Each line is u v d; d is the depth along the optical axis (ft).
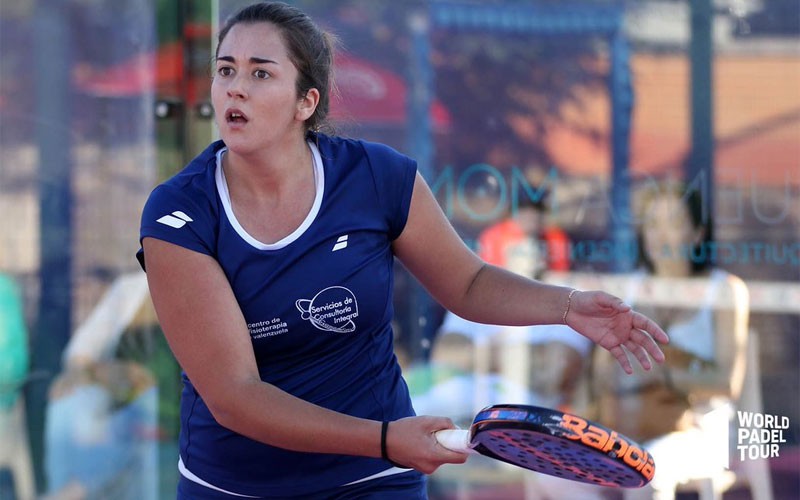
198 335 26.09
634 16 51.31
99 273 48.34
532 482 50.37
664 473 51.24
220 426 28.12
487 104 50.57
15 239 47.83
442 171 50.31
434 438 24.86
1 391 47.73
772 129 52.03
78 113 47.91
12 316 47.88
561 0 50.93
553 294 29.58
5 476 47.85
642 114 51.42
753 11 51.93
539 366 50.62
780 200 52.34
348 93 49.65
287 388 27.94
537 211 50.85
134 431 48.55
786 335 52.21
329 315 27.37
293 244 26.91
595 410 50.88
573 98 51.06
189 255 26.27
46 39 47.60
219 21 48.67
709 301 51.70
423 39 50.14
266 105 26.40
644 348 29.04
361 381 28.66
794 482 51.93
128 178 48.24
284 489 28.43
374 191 28.19
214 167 27.48
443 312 50.47
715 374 51.55
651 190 51.44
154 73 47.85
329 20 49.52
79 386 48.19
